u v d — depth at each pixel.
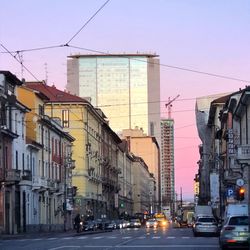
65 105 111.62
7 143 71.38
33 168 83.31
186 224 122.12
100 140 135.62
